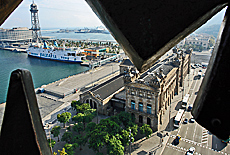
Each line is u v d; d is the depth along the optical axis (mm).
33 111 2947
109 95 67188
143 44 2303
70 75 130125
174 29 2303
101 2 2312
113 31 2662
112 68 137000
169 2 2283
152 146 47750
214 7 2299
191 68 126688
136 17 2287
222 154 44969
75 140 42781
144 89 52125
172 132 54062
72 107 68688
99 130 41750
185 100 68438
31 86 3006
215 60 2396
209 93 2471
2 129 2875
